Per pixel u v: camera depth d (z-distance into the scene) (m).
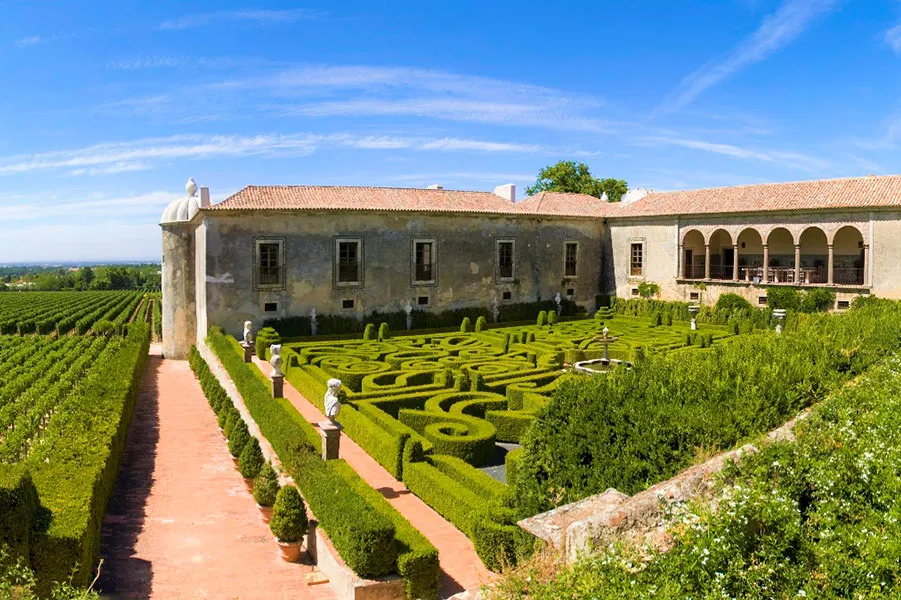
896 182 34.16
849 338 16.45
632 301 43.62
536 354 25.78
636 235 43.94
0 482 9.39
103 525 13.00
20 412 22.83
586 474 9.41
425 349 28.08
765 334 18.36
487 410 17.83
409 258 37.56
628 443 9.09
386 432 15.46
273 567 11.15
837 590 5.89
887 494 7.30
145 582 10.48
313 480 11.81
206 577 10.70
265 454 16.20
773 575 5.95
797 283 36.38
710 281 39.88
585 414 9.72
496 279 40.84
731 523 6.22
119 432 16.95
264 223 33.56
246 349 26.30
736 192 40.53
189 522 13.20
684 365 12.15
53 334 51.66
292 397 21.19
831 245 35.06
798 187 38.00
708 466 7.86
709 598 5.44
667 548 6.25
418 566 9.41
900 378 12.95
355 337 34.09
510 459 12.30
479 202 41.91
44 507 10.42
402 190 40.50
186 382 30.48
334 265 35.28
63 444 14.37
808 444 8.48
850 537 6.32
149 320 62.84
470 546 11.04
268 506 13.02
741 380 11.09
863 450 8.34
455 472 13.01
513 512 10.11
